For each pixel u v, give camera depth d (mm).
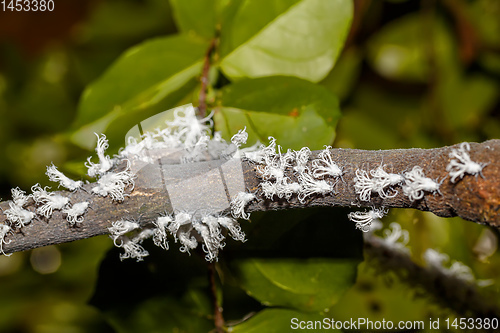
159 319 263
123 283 264
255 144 245
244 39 268
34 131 494
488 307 288
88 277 439
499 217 212
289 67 266
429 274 289
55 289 441
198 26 274
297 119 250
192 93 268
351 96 437
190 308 263
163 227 232
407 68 433
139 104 268
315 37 266
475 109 414
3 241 228
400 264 289
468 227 336
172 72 271
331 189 226
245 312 266
